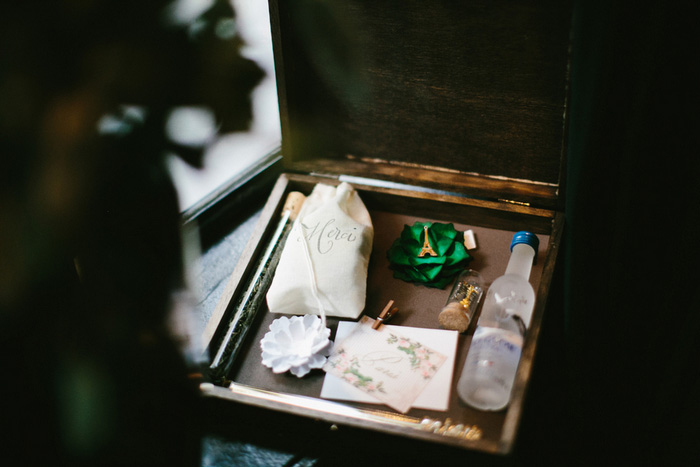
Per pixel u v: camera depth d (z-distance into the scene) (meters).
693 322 0.81
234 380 0.71
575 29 0.67
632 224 0.78
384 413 0.67
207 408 0.67
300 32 0.78
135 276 0.59
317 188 0.82
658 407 0.87
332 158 0.86
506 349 0.67
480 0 0.72
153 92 0.51
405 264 0.77
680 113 0.71
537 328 0.69
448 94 0.78
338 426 0.65
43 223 0.51
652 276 0.81
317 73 0.81
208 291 0.79
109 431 0.59
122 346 0.59
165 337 0.63
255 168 0.88
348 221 0.78
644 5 0.65
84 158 0.51
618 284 0.80
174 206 0.60
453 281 0.77
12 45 0.46
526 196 0.79
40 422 0.56
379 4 0.75
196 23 0.53
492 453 0.61
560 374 0.91
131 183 0.55
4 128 0.47
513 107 0.77
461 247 0.78
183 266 0.64
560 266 0.80
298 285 0.73
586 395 0.86
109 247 0.56
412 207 0.83
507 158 0.80
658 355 0.85
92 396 0.57
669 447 0.89
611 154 0.72
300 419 0.65
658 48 0.67
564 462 0.89
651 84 0.69
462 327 0.72
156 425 0.62
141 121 0.52
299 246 0.76
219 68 0.56
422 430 0.63
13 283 0.51
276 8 0.76
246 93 0.59
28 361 0.54
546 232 0.80
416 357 0.71
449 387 0.68
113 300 0.58
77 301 0.55
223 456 0.66
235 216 0.87
